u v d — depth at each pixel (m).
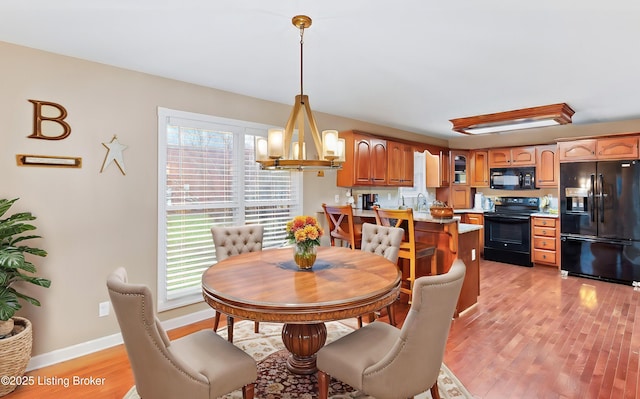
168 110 3.18
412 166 5.69
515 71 2.98
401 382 1.60
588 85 3.38
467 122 4.93
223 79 3.24
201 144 3.45
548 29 2.19
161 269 3.18
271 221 4.07
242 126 3.75
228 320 2.65
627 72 3.00
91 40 2.38
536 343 2.88
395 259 2.90
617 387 2.24
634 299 3.99
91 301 2.79
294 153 2.58
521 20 2.07
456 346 2.83
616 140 4.64
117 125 2.90
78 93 2.70
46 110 2.56
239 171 3.74
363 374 1.65
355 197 5.18
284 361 2.58
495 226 5.98
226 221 3.67
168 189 3.23
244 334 3.07
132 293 1.45
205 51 2.57
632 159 4.52
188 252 3.38
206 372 1.63
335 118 4.80
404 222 3.71
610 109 4.42
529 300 3.97
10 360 2.17
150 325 1.46
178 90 3.26
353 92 3.67
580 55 2.62
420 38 2.33
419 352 1.59
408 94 3.72
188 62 2.79
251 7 1.93
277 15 2.02
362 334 1.99
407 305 3.80
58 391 2.25
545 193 5.98
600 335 3.03
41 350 2.57
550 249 5.38
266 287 1.92
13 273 2.25
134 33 2.27
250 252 2.89
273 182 4.09
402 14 2.00
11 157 2.43
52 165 2.60
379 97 3.86
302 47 2.33
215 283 2.01
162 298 3.20
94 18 2.06
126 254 2.97
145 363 1.51
